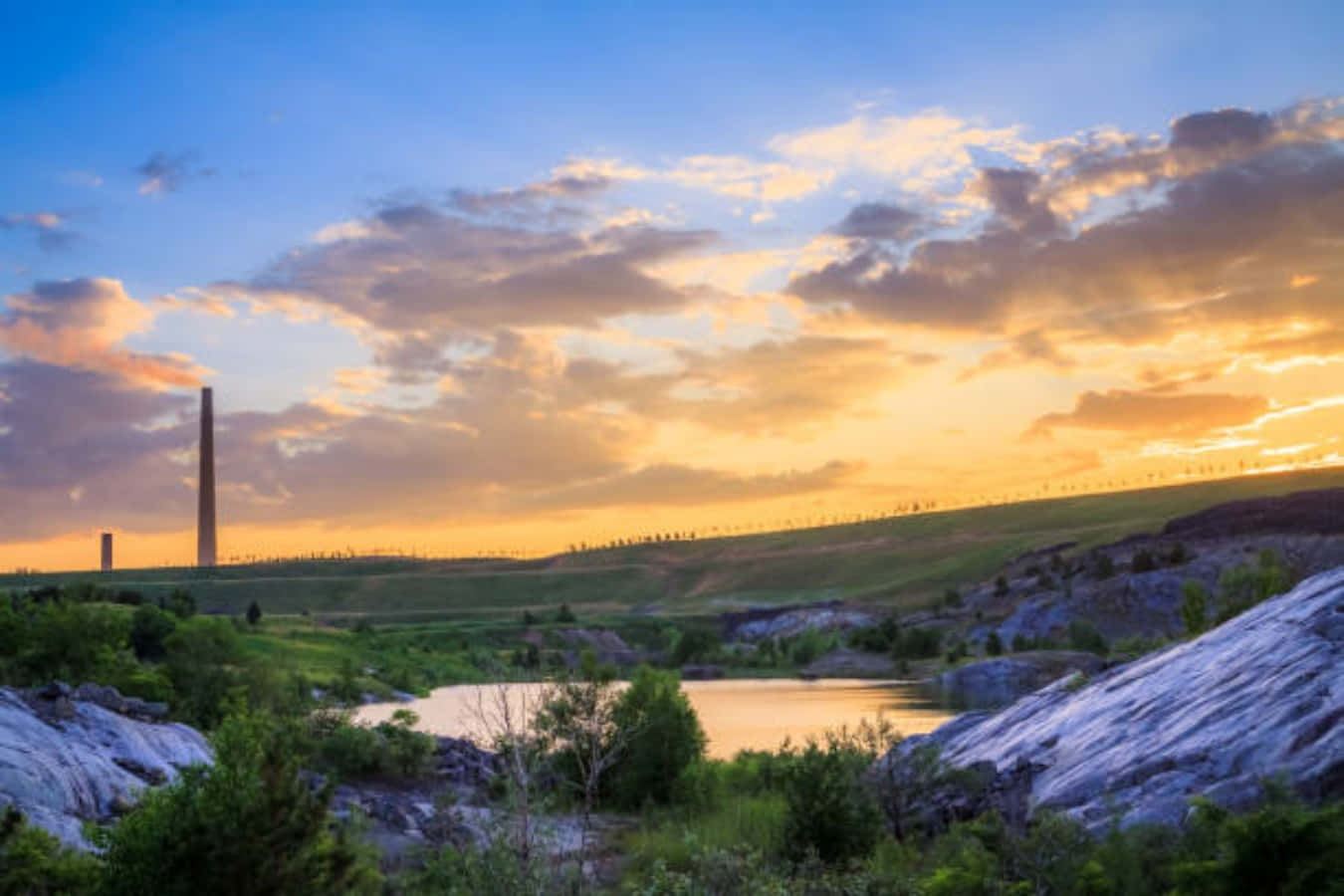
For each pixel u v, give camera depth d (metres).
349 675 76.50
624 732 23.64
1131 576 143.62
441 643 161.25
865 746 23.34
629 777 27.80
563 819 22.72
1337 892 11.45
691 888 12.46
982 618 161.62
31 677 36.06
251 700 40.84
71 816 17.12
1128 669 26.78
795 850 19.42
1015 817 19.17
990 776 22.70
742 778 29.94
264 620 152.38
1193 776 17.80
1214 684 21.19
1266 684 19.59
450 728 50.16
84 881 11.37
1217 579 137.75
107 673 37.09
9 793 16.58
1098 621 136.75
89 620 38.03
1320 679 18.55
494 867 11.72
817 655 147.50
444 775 30.23
